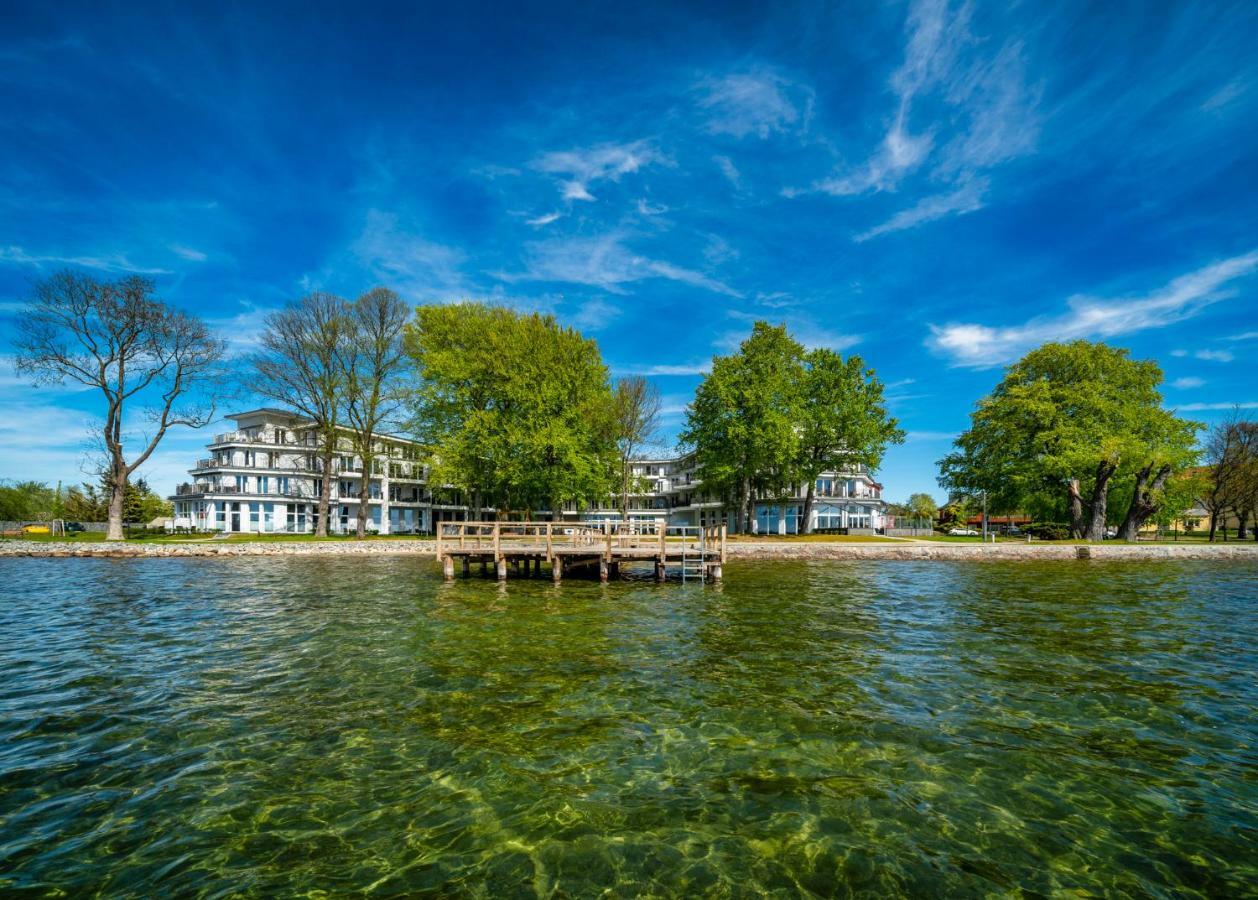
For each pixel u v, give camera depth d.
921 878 5.69
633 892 5.46
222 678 11.91
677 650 14.30
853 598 22.84
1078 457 44.00
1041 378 49.66
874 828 6.55
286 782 7.56
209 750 8.51
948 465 54.00
